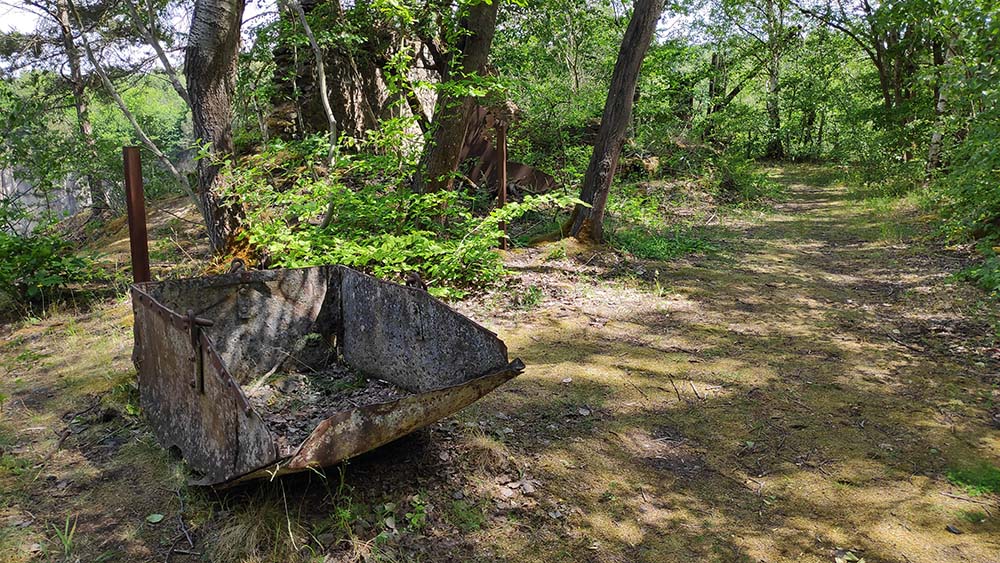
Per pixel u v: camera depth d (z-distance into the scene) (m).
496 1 8.66
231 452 2.85
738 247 9.97
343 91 11.13
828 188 18.34
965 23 8.66
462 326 3.47
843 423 4.22
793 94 29.00
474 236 7.20
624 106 8.62
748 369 5.11
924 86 14.30
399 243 6.47
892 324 6.20
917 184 14.64
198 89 6.86
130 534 2.97
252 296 4.18
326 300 4.46
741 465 3.73
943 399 4.55
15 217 8.33
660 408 4.43
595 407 4.41
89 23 16.19
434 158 8.71
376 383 4.18
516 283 7.34
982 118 8.06
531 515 3.21
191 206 10.86
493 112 12.59
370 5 8.31
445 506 3.20
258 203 7.02
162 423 3.60
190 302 3.97
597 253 8.69
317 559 2.79
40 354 5.48
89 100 17.28
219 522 3.03
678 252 9.31
